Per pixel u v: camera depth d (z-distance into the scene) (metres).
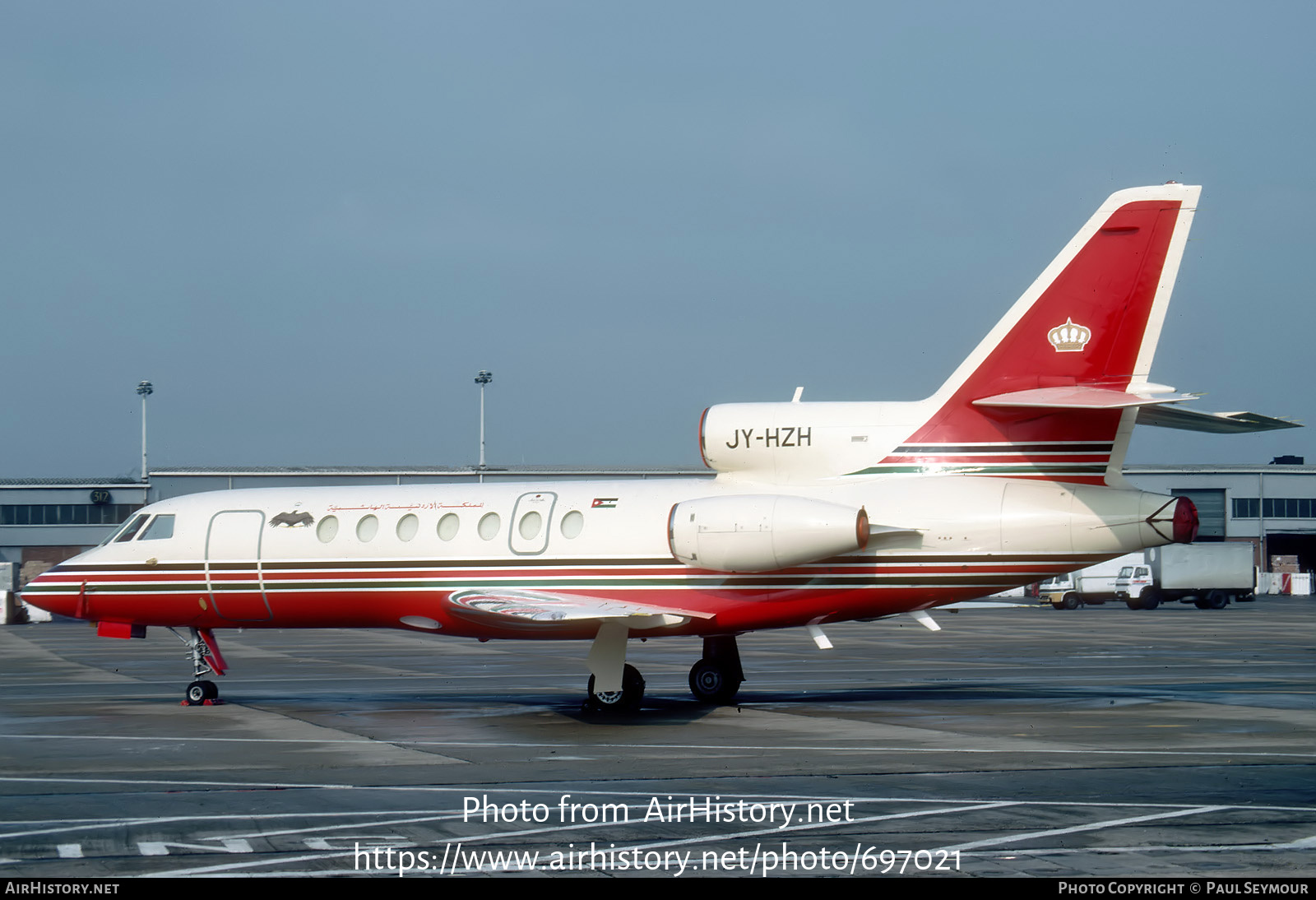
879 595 26.20
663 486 28.28
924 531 25.83
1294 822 14.87
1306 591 113.44
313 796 17.12
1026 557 25.59
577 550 27.75
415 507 29.41
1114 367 25.16
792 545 25.31
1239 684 33.22
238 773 19.14
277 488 31.31
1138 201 25.05
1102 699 29.25
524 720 26.09
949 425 26.36
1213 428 26.73
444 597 28.61
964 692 31.55
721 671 28.81
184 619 30.64
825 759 19.95
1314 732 22.91
